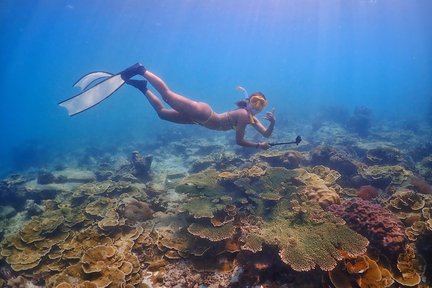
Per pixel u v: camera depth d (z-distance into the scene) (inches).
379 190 333.7
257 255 177.6
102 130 1533.0
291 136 850.8
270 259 174.7
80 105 183.6
